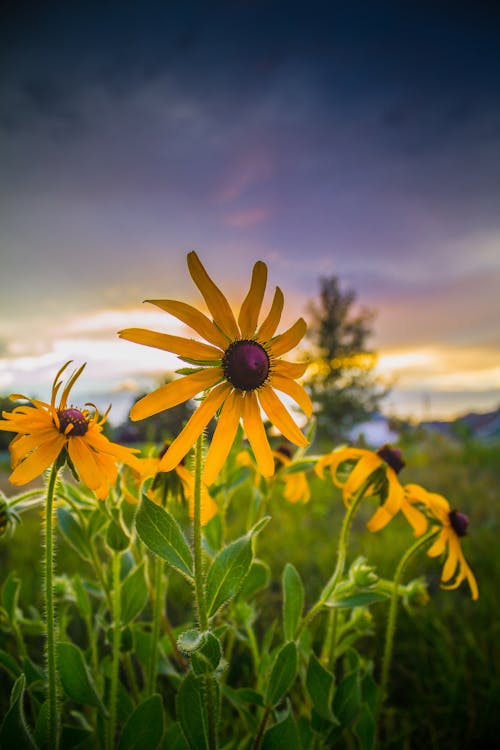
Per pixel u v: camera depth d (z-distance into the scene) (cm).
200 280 17
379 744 33
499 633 43
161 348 16
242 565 19
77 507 25
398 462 27
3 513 20
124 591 25
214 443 17
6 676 37
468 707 36
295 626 25
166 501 24
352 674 25
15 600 27
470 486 111
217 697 20
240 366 17
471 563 60
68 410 18
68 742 21
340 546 25
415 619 44
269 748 21
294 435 18
